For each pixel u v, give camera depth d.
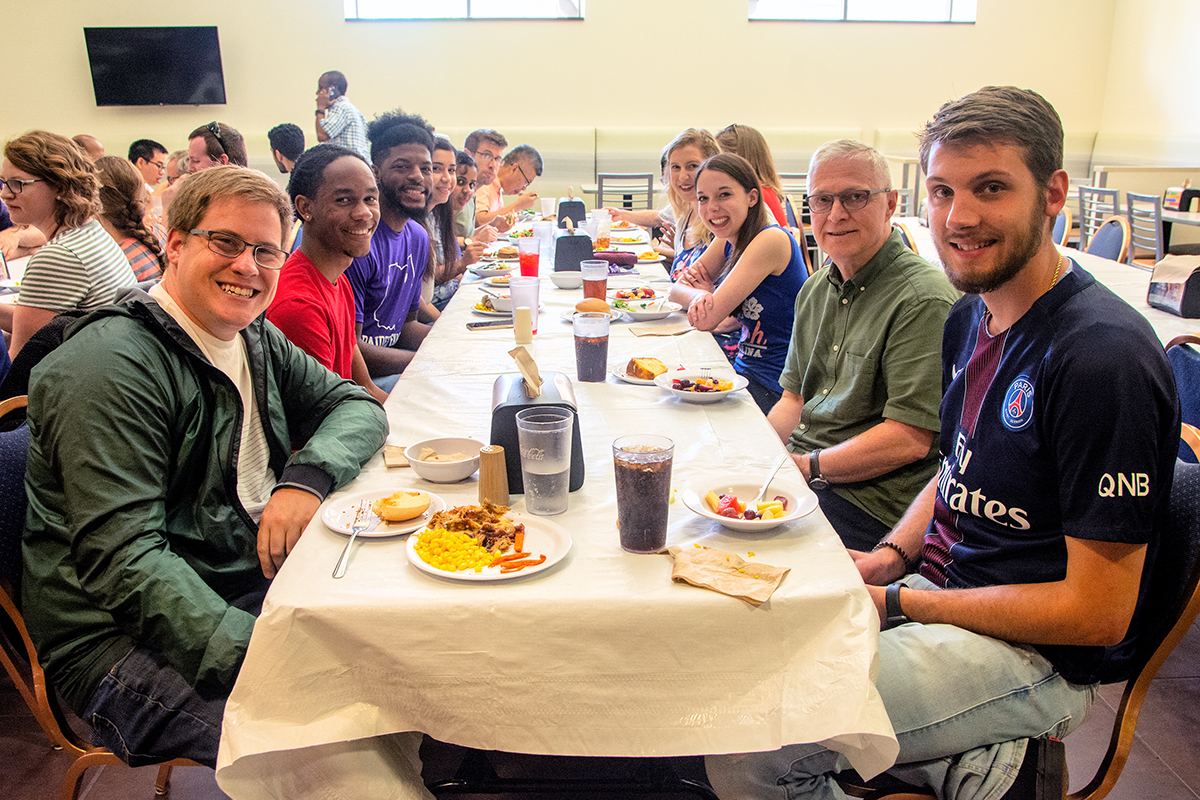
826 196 1.74
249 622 1.10
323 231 2.01
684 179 3.29
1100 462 1.02
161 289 1.33
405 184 2.67
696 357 2.08
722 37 8.09
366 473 1.37
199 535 1.29
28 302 2.29
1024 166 1.09
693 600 0.97
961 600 1.16
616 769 1.66
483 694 0.98
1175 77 7.49
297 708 0.97
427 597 0.98
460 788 1.41
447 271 3.71
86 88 7.83
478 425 1.58
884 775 1.16
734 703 0.97
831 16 8.10
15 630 1.24
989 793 1.09
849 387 1.80
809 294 1.98
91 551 1.10
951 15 8.16
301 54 7.91
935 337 1.64
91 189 2.39
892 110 8.33
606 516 1.20
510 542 1.09
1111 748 1.16
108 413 1.14
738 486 1.27
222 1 7.74
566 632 0.96
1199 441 1.17
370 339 2.76
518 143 8.23
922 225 4.85
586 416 1.62
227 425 1.32
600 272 2.57
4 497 1.24
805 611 0.97
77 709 1.19
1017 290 1.17
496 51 8.03
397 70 8.02
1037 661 1.12
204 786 1.64
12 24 7.63
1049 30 8.23
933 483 1.48
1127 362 1.01
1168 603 1.12
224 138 4.77
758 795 1.09
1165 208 5.75
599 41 8.05
